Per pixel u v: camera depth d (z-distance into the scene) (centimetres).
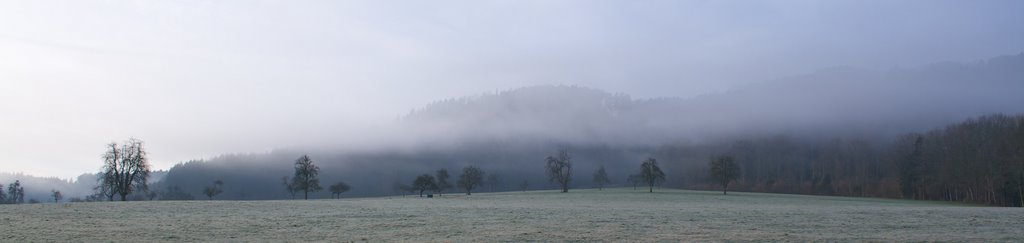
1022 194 10400
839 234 2878
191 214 4244
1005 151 11588
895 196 15950
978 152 12531
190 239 2775
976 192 12300
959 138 14750
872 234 2877
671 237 2742
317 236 2906
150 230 3134
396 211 4747
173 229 3194
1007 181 10512
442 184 14125
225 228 3272
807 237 2725
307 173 11638
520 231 3077
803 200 9975
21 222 3434
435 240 2705
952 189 13425
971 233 2914
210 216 4094
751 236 2778
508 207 5566
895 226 3297
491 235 2895
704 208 5581
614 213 4569
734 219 3856
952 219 3772
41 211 4194
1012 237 2697
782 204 7706
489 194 13038
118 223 3503
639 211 4878
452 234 2969
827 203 8650
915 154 15325
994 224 3409
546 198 9669
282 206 5334
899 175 16325
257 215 4219
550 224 3500
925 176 14050
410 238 2806
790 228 3212
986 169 11506
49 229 3112
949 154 13750
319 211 4700
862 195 17250
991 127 14625
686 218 3969
